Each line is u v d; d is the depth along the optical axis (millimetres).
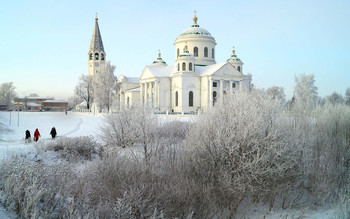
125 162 13000
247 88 15906
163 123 21828
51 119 63000
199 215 11359
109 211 9570
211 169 13172
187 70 66000
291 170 14023
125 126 21234
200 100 66688
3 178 10008
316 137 17781
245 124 12781
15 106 154875
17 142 26906
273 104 14664
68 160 18547
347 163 17734
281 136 13711
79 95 97625
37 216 8195
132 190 10125
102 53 109062
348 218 11414
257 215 12633
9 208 8328
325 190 14234
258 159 11859
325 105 24109
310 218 12258
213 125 13672
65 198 10219
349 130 21844
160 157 15664
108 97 77438
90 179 12094
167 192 11031
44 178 10789
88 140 22156
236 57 78938
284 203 13727
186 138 15367
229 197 12633
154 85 71750
